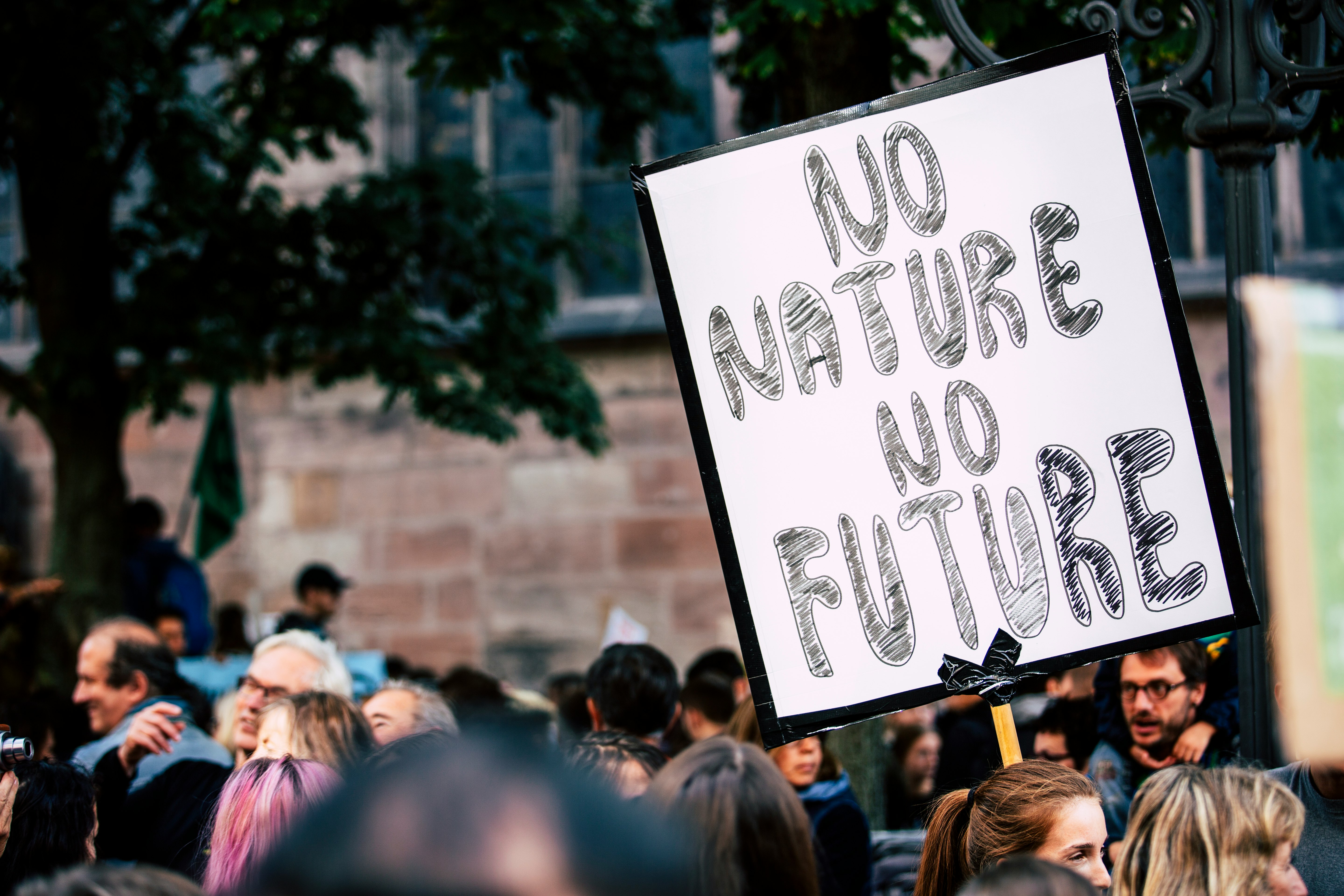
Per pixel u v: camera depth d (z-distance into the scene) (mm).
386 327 7531
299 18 5285
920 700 2604
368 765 722
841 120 2715
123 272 7508
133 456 12383
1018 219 2666
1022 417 2641
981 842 2404
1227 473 4266
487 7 5395
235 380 6988
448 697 5367
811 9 4355
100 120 6707
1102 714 3883
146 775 3576
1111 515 2607
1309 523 607
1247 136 2926
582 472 11719
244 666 6418
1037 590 2607
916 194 2695
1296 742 596
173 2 7355
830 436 2680
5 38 6242
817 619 2643
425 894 606
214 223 7105
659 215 2744
